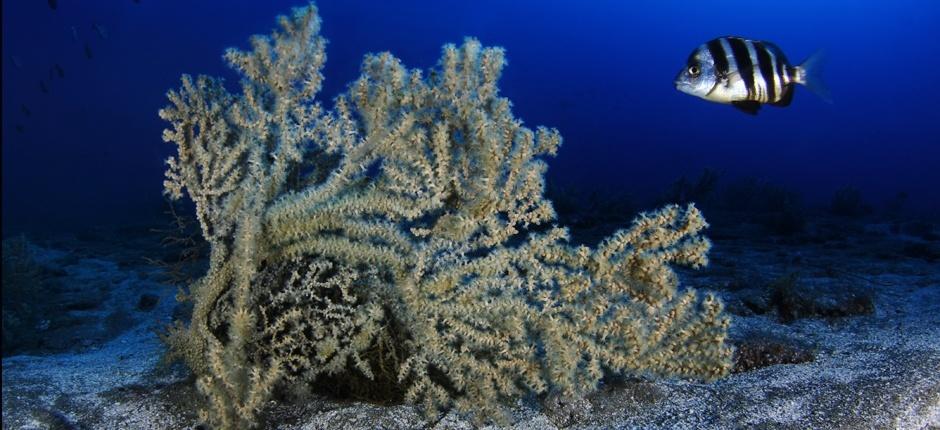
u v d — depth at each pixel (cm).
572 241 853
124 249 962
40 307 595
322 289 271
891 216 1339
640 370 254
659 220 238
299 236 251
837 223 1100
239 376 230
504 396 275
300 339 262
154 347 410
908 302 450
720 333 247
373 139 244
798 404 259
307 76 274
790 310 416
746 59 283
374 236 260
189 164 276
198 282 281
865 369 295
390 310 265
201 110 277
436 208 255
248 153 278
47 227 1684
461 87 250
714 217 1156
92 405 276
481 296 248
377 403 277
